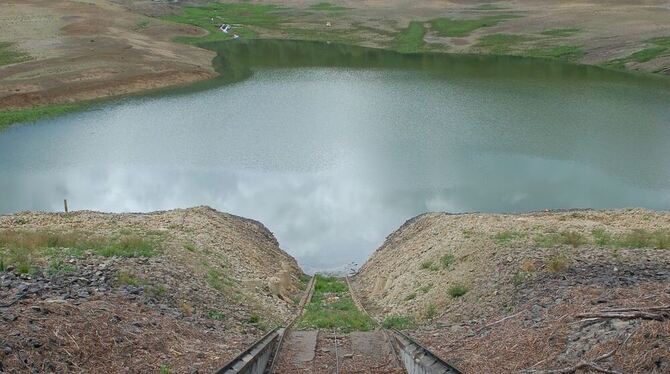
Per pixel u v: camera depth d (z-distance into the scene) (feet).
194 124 143.84
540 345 30.76
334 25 293.64
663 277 44.09
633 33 247.70
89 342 29.09
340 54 239.50
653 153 119.96
